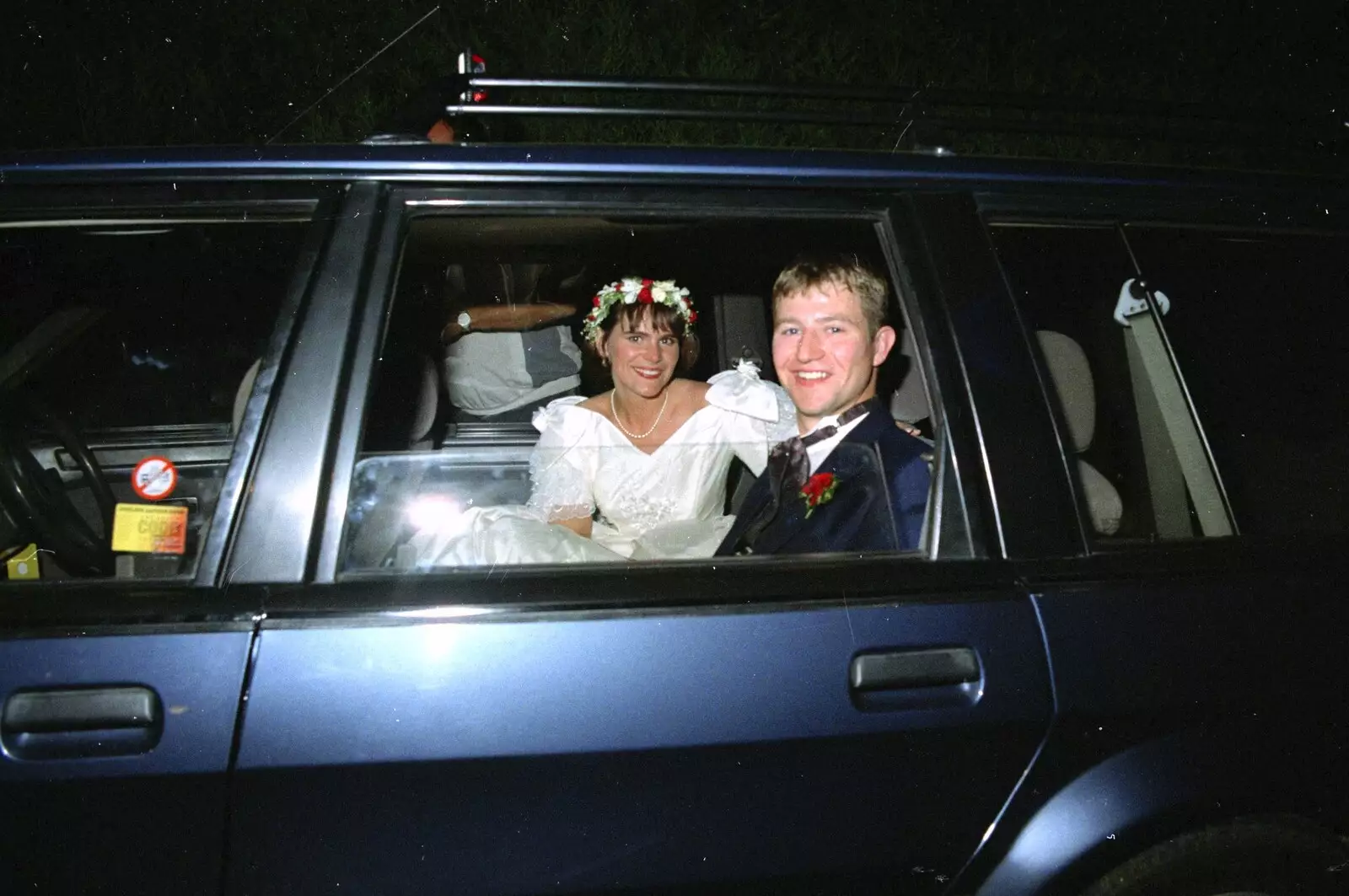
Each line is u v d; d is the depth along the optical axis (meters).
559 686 1.77
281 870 1.75
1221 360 2.31
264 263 2.10
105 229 2.04
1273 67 7.79
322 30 6.86
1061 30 7.48
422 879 1.78
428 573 1.84
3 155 1.98
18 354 2.42
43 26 6.74
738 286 2.44
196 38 6.88
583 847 1.81
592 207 2.02
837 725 1.83
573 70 6.71
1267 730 1.98
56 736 1.71
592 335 2.46
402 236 1.96
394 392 2.36
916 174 2.13
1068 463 2.03
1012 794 1.92
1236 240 2.29
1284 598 2.04
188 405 2.47
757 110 2.39
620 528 2.38
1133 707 1.92
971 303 2.06
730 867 1.85
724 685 1.81
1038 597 1.93
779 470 2.29
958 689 1.88
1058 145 6.22
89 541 2.26
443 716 1.75
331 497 1.83
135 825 1.72
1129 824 1.92
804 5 7.11
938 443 2.00
